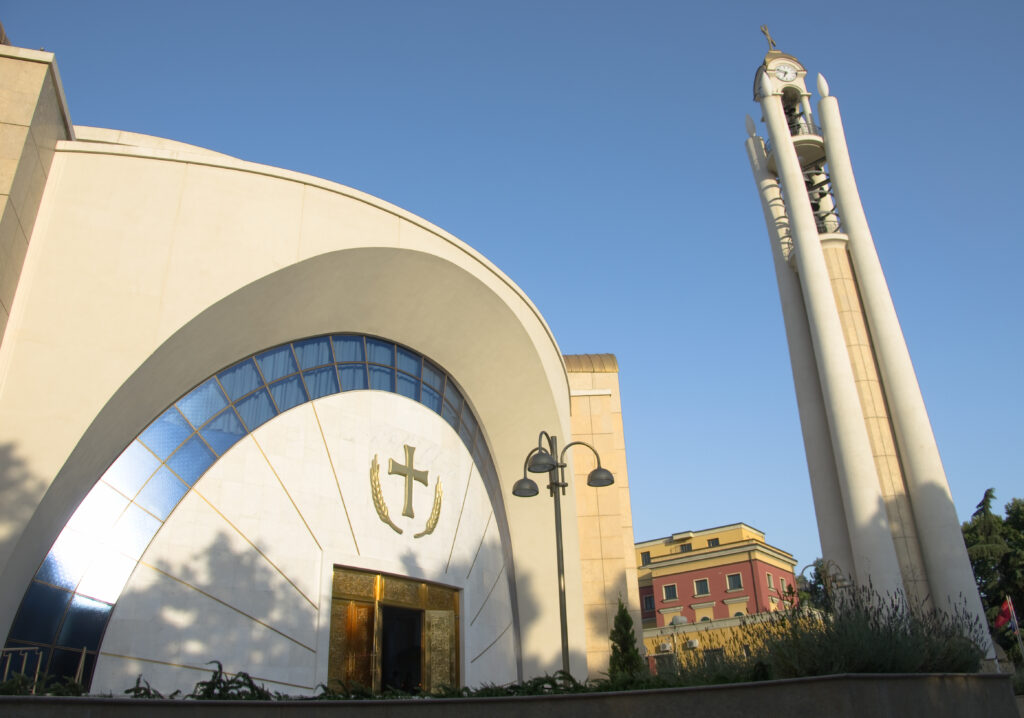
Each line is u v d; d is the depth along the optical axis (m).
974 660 9.68
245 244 14.64
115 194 13.56
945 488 18.72
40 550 12.06
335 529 16.31
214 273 14.05
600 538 24.53
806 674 8.35
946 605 17.64
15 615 11.75
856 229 21.92
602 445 25.94
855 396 19.45
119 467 13.69
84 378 12.23
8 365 11.80
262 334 16.06
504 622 20.64
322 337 18.06
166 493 14.09
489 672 19.12
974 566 36.72
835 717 7.41
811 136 23.53
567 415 24.17
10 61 12.57
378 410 18.53
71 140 13.97
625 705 7.35
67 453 11.72
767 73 24.20
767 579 51.75
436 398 20.69
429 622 17.81
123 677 12.59
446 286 19.25
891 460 19.47
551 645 21.28
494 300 20.25
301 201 15.79
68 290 12.59
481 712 7.02
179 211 14.09
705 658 9.95
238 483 15.10
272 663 14.28
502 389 21.89
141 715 6.00
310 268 15.70
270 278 14.87
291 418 16.55
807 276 21.00
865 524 18.08
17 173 11.88
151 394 13.77
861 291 21.42
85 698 5.92
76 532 12.86
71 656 12.24
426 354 20.52
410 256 17.70
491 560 20.66
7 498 11.17
